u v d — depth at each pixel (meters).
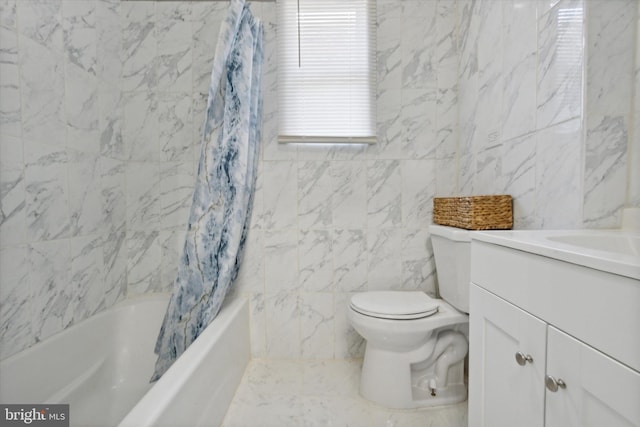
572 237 0.80
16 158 1.02
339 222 1.64
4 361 0.97
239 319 1.46
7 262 0.99
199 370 0.99
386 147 1.64
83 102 1.33
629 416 0.43
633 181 0.91
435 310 1.27
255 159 1.59
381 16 1.62
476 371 0.87
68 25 1.24
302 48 1.60
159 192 1.67
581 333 0.51
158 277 1.68
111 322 1.45
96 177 1.41
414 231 1.64
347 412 1.24
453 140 1.64
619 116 0.91
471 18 1.50
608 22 0.90
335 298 1.65
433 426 1.17
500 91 1.29
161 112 1.65
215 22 1.63
